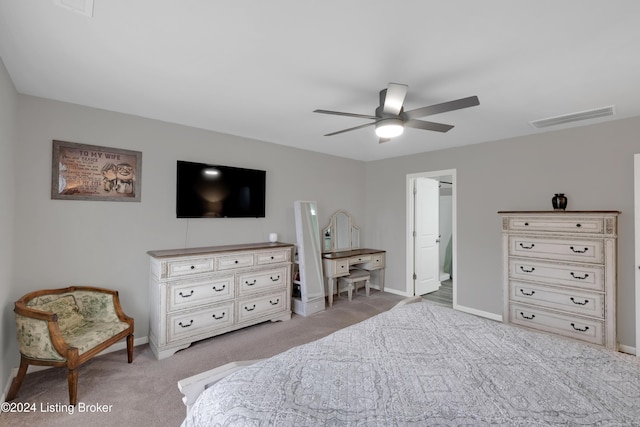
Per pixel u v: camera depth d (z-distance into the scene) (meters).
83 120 2.79
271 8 1.46
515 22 1.54
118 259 2.98
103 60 1.97
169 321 2.84
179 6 1.44
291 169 4.45
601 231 2.89
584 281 2.98
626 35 1.63
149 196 3.16
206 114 3.03
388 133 2.33
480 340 1.77
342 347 1.68
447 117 3.03
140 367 2.62
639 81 2.20
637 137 2.97
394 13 1.49
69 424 1.91
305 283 4.04
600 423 1.08
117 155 2.96
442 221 6.61
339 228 5.12
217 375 1.47
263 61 1.98
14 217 2.46
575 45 1.74
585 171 3.27
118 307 2.73
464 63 1.96
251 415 1.10
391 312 2.26
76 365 2.10
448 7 1.44
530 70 2.04
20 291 2.50
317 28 1.62
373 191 5.50
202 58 1.95
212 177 3.55
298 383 1.32
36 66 2.06
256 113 2.99
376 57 1.91
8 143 2.22
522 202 3.72
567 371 1.43
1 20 1.55
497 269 3.93
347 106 2.77
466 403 1.19
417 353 1.61
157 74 2.17
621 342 3.04
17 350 2.44
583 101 2.59
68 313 2.48
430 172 4.66
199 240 3.53
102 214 2.89
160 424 1.92
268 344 3.09
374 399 1.22
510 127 3.36
